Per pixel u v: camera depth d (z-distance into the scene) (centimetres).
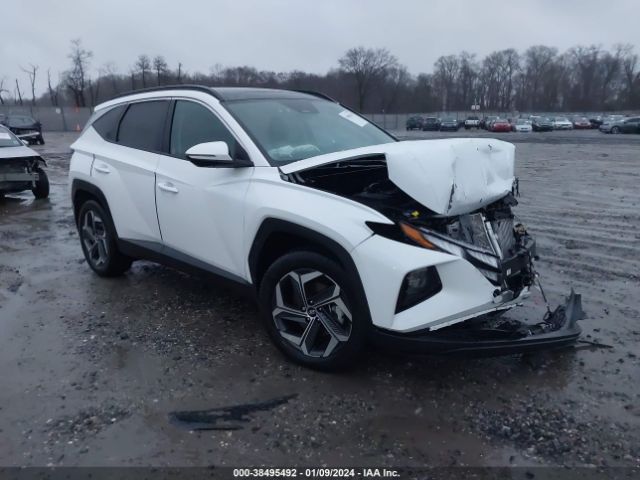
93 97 8638
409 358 373
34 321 441
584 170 1552
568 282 526
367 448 284
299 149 394
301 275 345
